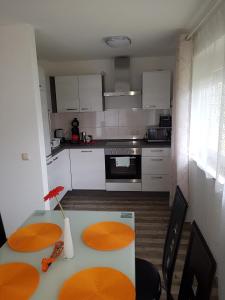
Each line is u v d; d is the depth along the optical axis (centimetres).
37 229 160
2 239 168
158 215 335
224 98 174
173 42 320
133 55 404
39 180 270
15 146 264
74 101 414
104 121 450
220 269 174
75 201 393
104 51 366
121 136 452
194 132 277
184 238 274
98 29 259
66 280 113
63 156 393
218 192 191
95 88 407
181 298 115
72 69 439
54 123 457
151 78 391
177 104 287
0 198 280
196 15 224
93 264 124
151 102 399
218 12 191
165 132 415
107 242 142
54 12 210
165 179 396
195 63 267
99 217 175
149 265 172
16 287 109
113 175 407
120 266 122
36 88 255
